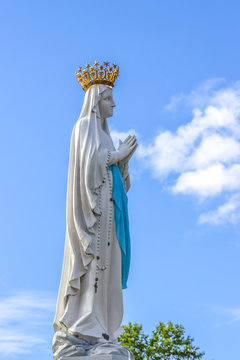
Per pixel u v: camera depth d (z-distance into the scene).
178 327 61.88
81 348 32.72
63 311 34.22
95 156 35.88
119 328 34.94
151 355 60.41
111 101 38.34
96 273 34.56
